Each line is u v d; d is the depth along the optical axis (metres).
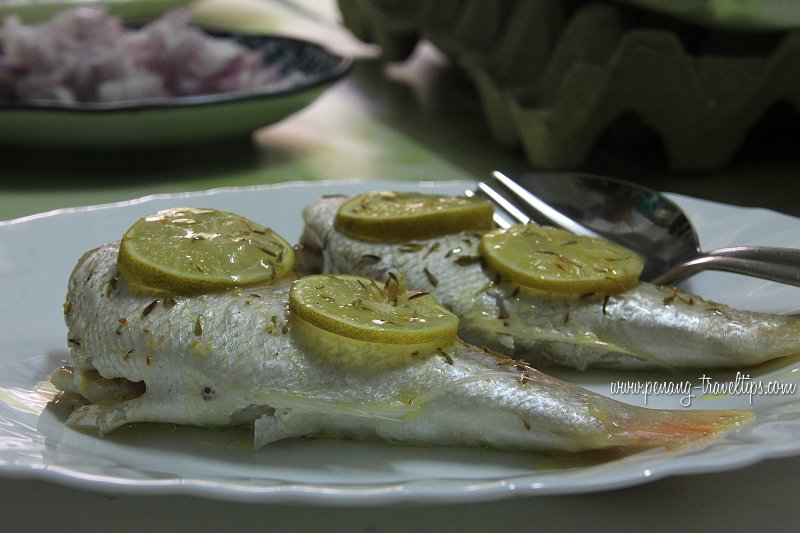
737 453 0.35
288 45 0.83
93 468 0.36
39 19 0.86
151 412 0.39
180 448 0.39
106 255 0.42
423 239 0.45
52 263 0.48
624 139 0.72
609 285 0.42
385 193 0.47
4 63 0.68
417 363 0.39
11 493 0.37
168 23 0.72
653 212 0.50
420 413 0.38
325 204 0.48
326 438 0.39
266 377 0.39
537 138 0.65
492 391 0.38
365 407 0.38
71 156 0.67
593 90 0.63
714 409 0.40
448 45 0.77
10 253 0.47
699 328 0.42
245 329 0.39
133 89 0.68
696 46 0.67
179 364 0.39
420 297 0.40
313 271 0.47
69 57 0.69
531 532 0.36
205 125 0.66
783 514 0.37
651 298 0.43
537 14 0.69
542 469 0.38
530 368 0.39
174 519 0.37
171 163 0.68
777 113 0.71
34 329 0.44
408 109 0.81
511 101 0.67
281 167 0.67
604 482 0.34
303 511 0.37
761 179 0.65
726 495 0.38
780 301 0.45
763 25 0.63
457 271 0.44
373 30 0.93
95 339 0.40
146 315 0.40
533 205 0.51
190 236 0.42
